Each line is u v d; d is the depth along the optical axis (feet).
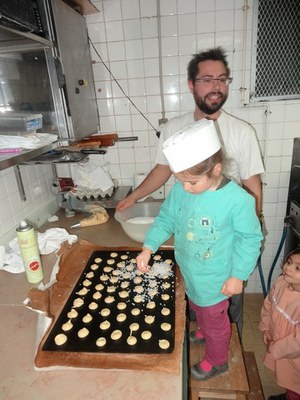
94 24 5.74
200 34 5.62
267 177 6.61
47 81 4.41
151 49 5.80
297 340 4.48
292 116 6.08
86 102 5.54
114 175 6.83
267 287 7.64
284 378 4.80
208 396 4.11
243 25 5.49
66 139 4.71
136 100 6.18
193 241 3.17
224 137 4.43
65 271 3.82
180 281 3.54
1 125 3.34
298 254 4.93
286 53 5.68
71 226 5.35
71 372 2.41
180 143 2.76
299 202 6.40
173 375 2.35
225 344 3.66
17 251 4.12
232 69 5.80
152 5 5.52
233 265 3.11
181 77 5.92
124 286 3.49
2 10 2.97
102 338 2.72
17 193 4.85
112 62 5.95
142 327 2.87
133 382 2.31
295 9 5.41
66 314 3.07
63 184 6.14
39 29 4.00
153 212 5.79
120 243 4.60
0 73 4.21
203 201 3.08
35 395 2.23
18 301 3.32
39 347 2.63
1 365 2.50
